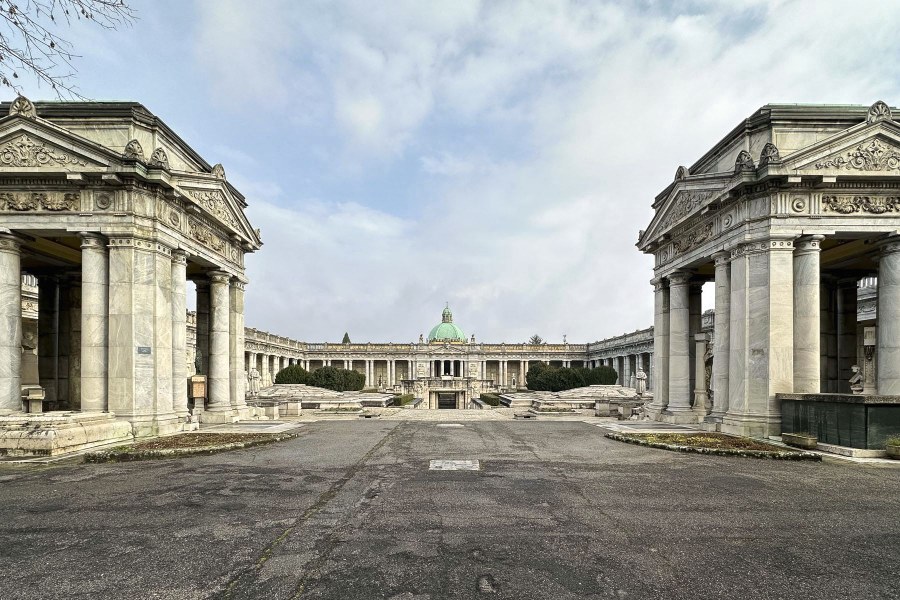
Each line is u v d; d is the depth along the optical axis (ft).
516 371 388.78
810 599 20.35
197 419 78.18
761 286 64.03
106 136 66.28
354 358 364.99
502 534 27.48
